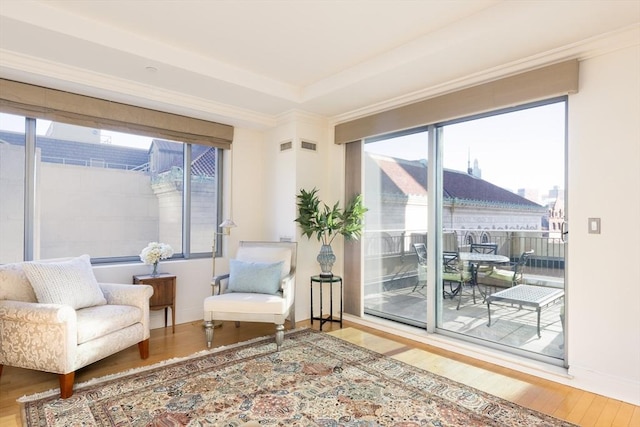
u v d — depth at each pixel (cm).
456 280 335
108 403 222
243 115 405
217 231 434
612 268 236
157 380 253
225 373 266
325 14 240
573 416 212
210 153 433
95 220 354
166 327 376
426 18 244
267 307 316
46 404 220
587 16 213
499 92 285
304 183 416
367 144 416
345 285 432
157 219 393
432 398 232
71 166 341
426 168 355
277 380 255
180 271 392
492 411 216
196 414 211
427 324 348
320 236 405
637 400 224
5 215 307
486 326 314
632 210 230
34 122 319
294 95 371
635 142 229
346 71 327
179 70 298
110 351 260
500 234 305
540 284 281
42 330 229
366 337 354
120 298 292
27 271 255
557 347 273
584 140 248
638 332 227
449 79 309
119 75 309
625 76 232
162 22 253
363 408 219
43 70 282
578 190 251
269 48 289
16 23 226
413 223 367
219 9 235
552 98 270
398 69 290
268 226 446
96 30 252
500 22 225
